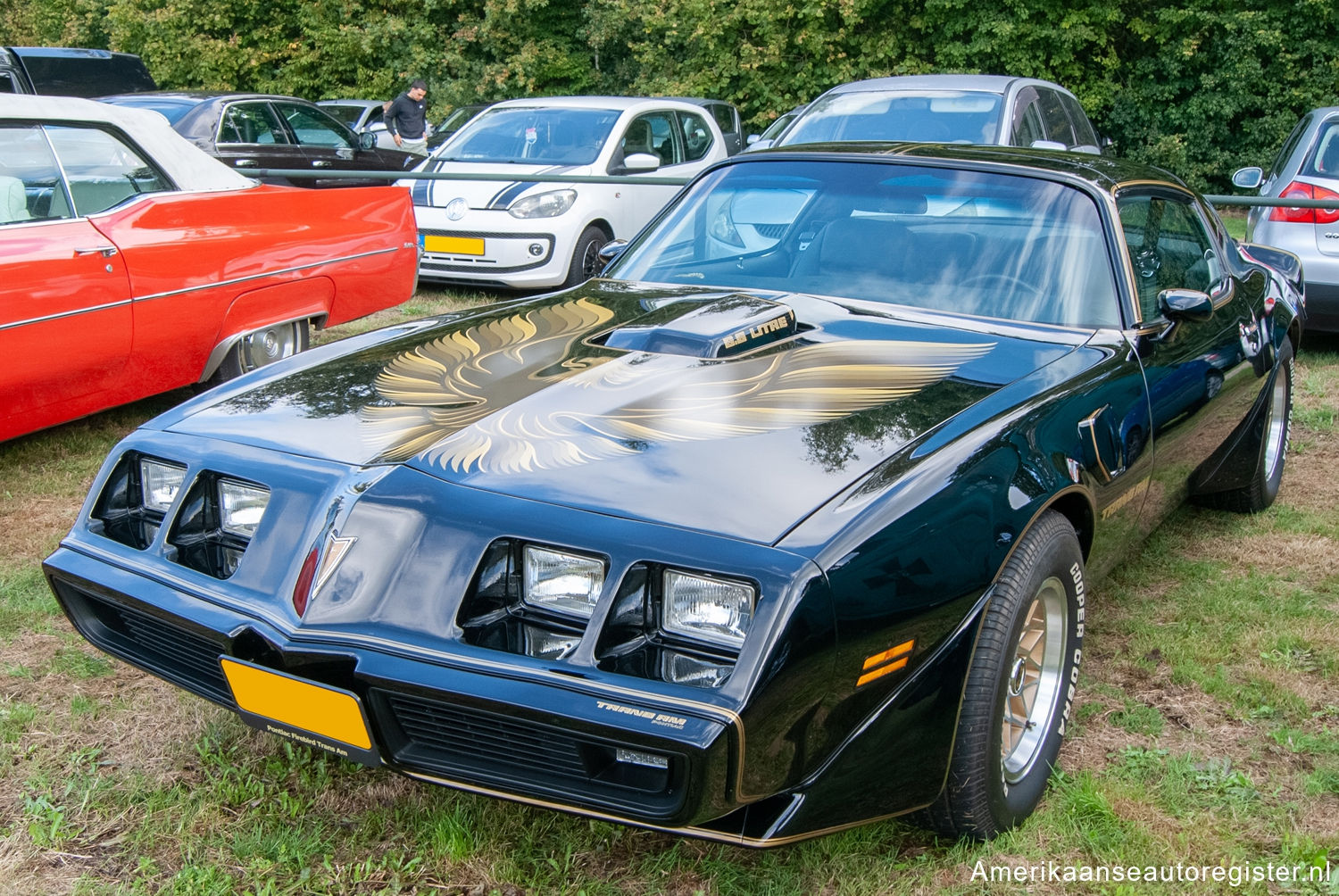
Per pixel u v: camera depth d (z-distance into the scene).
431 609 1.95
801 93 18.83
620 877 2.21
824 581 1.86
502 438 2.21
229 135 9.94
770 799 1.93
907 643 2.00
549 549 1.93
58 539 3.82
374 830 2.34
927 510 2.07
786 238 3.37
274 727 2.10
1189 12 16.97
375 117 17.27
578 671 1.85
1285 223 6.49
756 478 2.06
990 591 2.15
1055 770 2.55
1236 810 2.47
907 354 2.69
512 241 7.95
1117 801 2.49
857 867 2.25
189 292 4.59
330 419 2.39
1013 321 2.99
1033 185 3.30
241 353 5.00
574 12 21.09
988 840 2.33
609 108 9.12
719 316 2.79
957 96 7.20
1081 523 2.64
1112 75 18.34
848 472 2.10
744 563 1.85
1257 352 3.85
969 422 2.35
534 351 2.71
